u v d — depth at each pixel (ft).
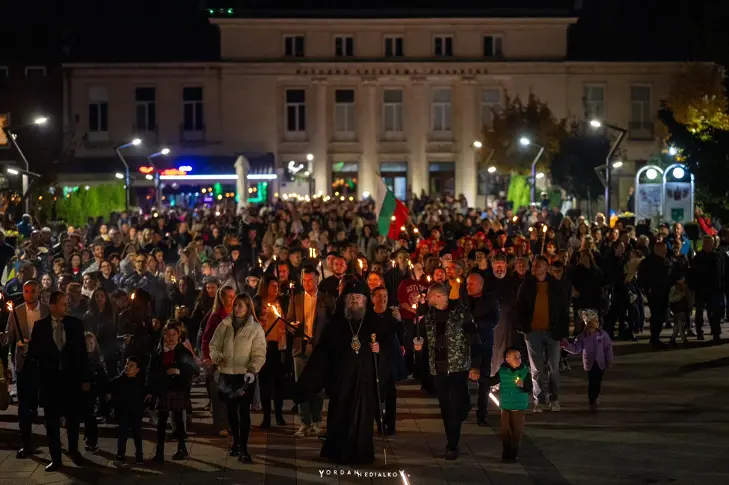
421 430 43.50
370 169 192.13
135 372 38.37
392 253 59.98
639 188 105.81
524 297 46.55
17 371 43.42
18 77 185.06
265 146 190.49
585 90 189.98
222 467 37.60
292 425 45.14
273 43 190.08
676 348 66.08
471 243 71.72
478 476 35.81
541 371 46.50
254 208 124.88
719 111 108.37
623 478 35.37
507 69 189.88
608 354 46.44
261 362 38.68
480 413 44.45
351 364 38.09
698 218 98.84
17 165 179.42
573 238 76.23
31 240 67.26
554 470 36.52
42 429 45.44
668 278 66.03
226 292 41.60
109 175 182.50
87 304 49.80
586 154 155.43
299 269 54.70
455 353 38.50
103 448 41.27
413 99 191.62
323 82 190.39
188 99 189.88
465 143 191.83
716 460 37.63
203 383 57.06
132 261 61.72
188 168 181.06
